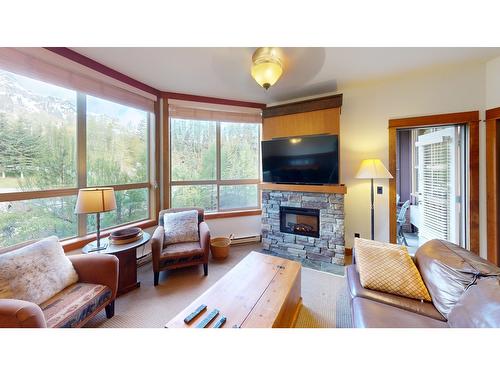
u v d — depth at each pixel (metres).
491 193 2.29
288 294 1.42
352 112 2.95
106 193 1.92
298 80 2.66
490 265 1.21
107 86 2.37
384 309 1.21
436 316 1.17
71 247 2.10
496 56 2.15
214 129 3.49
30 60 1.77
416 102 2.60
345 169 3.02
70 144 2.20
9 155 1.79
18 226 1.84
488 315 0.91
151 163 3.03
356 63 2.24
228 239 3.15
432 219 2.97
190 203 3.37
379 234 2.86
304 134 3.03
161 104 3.05
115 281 1.68
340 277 2.42
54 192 2.05
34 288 1.29
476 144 2.36
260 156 3.72
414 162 4.18
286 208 3.16
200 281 2.32
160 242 2.27
